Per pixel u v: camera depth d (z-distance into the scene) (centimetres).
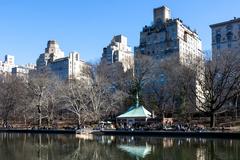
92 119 11212
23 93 13175
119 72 12169
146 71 11612
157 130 8219
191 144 5888
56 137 8388
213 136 6994
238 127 8281
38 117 12456
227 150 5000
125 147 5769
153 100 11538
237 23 18288
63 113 13512
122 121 10719
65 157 4744
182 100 10938
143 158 4484
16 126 12706
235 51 9131
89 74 12212
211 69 8756
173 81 10706
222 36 18750
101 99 11506
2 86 13762
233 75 8881
